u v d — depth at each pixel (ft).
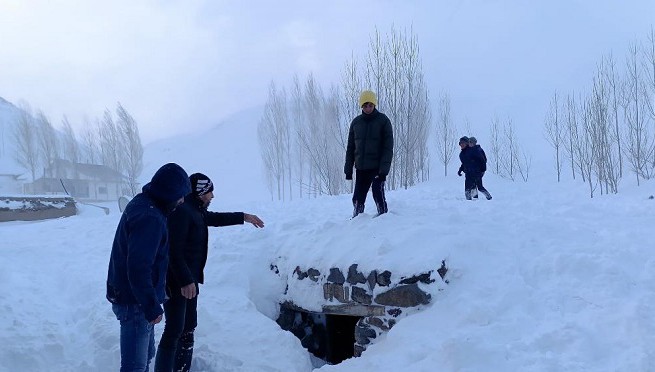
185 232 11.80
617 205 29.43
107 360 13.80
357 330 16.75
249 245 22.61
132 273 9.62
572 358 11.45
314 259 18.54
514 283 14.88
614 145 66.13
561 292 14.32
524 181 69.00
